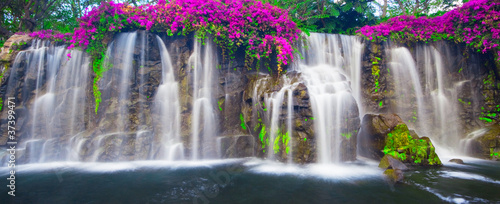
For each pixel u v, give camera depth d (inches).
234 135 301.9
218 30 299.7
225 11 310.2
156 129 291.7
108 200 166.6
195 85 302.0
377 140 279.0
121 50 297.0
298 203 160.9
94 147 271.4
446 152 335.3
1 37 441.4
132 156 274.5
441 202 160.4
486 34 344.2
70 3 498.6
